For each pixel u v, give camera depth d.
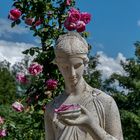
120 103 25.97
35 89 6.26
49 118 3.82
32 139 6.35
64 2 6.48
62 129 3.66
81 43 3.62
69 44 3.59
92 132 3.48
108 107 3.68
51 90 6.14
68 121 3.40
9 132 6.51
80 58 3.60
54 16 6.48
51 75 6.24
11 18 6.47
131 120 23.80
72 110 3.40
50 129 3.82
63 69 3.66
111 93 26.98
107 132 3.67
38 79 6.27
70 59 3.59
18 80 6.30
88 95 3.74
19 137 6.45
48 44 6.38
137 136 23.92
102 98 3.71
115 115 3.68
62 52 3.59
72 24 5.78
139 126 23.53
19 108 6.20
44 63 6.26
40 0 6.46
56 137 3.71
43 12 6.47
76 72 3.63
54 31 6.43
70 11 5.84
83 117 3.43
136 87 25.83
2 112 8.48
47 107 3.84
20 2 6.53
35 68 6.03
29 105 6.27
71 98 3.76
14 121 6.60
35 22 6.45
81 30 5.80
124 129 24.05
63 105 3.55
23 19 6.52
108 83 26.83
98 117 3.65
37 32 6.43
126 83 26.55
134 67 27.05
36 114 6.21
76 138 3.60
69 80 3.68
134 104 25.73
